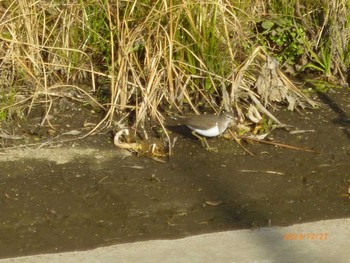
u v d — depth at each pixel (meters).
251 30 9.39
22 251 6.00
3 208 6.59
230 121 7.62
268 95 8.45
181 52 8.41
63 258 5.90
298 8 9.39
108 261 5.86
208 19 8.45
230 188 6.95
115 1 8.78
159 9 8.40
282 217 6.50
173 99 8.33
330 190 6.96
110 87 8.62
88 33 8.86
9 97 8.20
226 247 6.06
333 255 5.98
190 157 7.48
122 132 7.74
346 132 8.01
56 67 8.73
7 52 8.38
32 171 7.20
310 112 8.41
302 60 9.34
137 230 6.29
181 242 6.13
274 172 7.24
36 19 8.61
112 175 7.13
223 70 8.43
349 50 9.27
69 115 8.21
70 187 6.93
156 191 6.88
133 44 8.45
